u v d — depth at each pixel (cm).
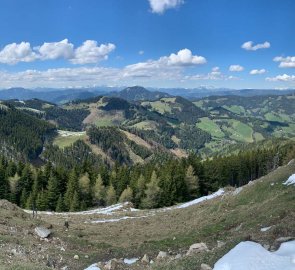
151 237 4534
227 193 6359
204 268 1931
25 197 11344
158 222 5788
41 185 11881
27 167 12075
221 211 5144
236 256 1838
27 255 2969
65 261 3083
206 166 12688
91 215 7112
